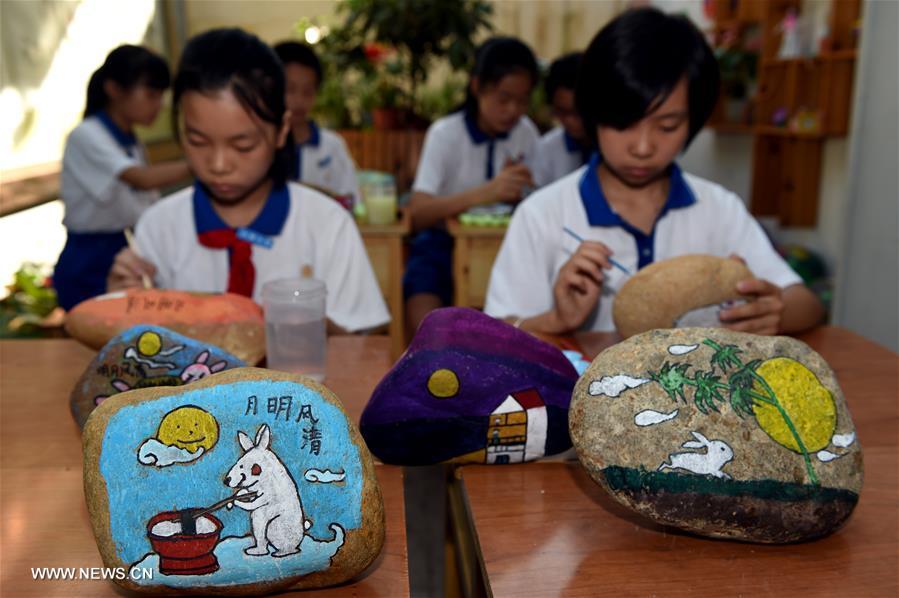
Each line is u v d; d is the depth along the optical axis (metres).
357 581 0.50
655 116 0.96
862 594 0.48
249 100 0.98
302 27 3.85
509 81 2.21
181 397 0.50
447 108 3.80
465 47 3.33
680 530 0.55
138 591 0.48
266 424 0.49
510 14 4.12
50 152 2.72
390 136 3.53
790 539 0.53
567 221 1.20
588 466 0.54
